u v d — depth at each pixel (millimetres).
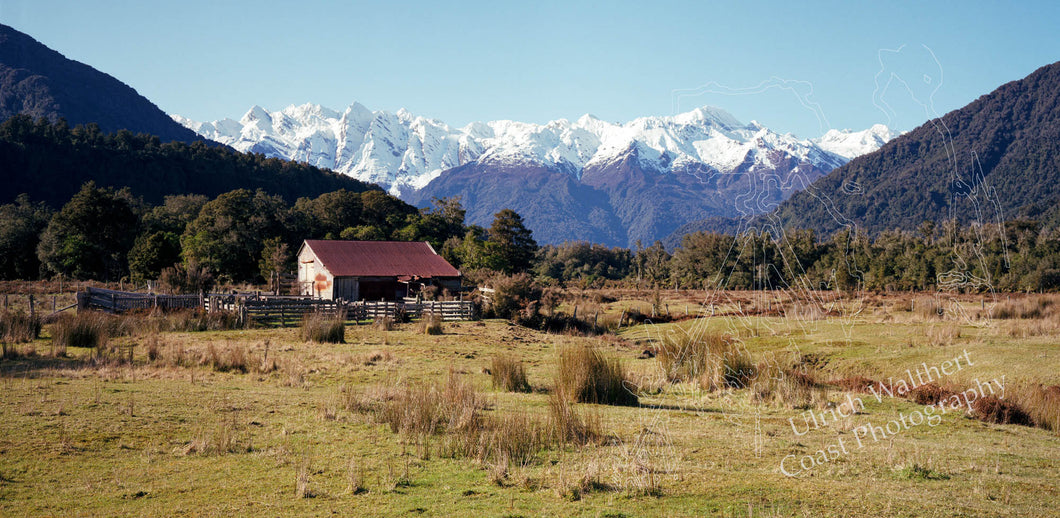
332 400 14375
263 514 8023
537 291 42562
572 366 16281
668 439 12055
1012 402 15367
